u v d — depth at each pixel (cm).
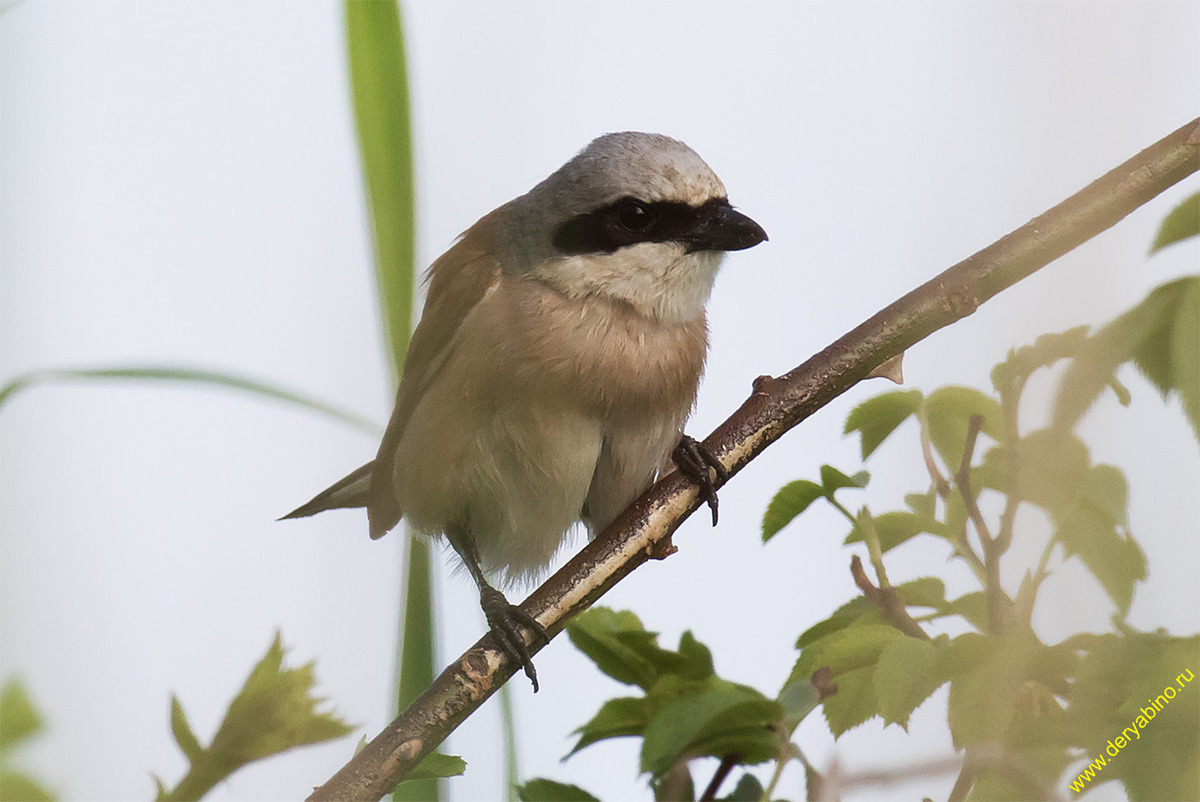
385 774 474
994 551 410
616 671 472
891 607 437
